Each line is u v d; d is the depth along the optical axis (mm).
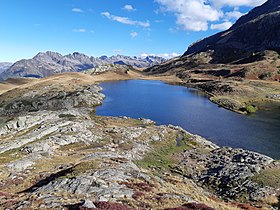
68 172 35188
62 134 63906
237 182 42000
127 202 24203
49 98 129750
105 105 126688
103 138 66000
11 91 151000
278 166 47375
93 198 24609
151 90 183250
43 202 23812
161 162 53906
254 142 71250
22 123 72812
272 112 109062
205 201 31094
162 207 23953
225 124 89188
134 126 81375
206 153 59875
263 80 183500
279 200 37156
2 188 33406
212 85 177625
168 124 88938
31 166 43219
